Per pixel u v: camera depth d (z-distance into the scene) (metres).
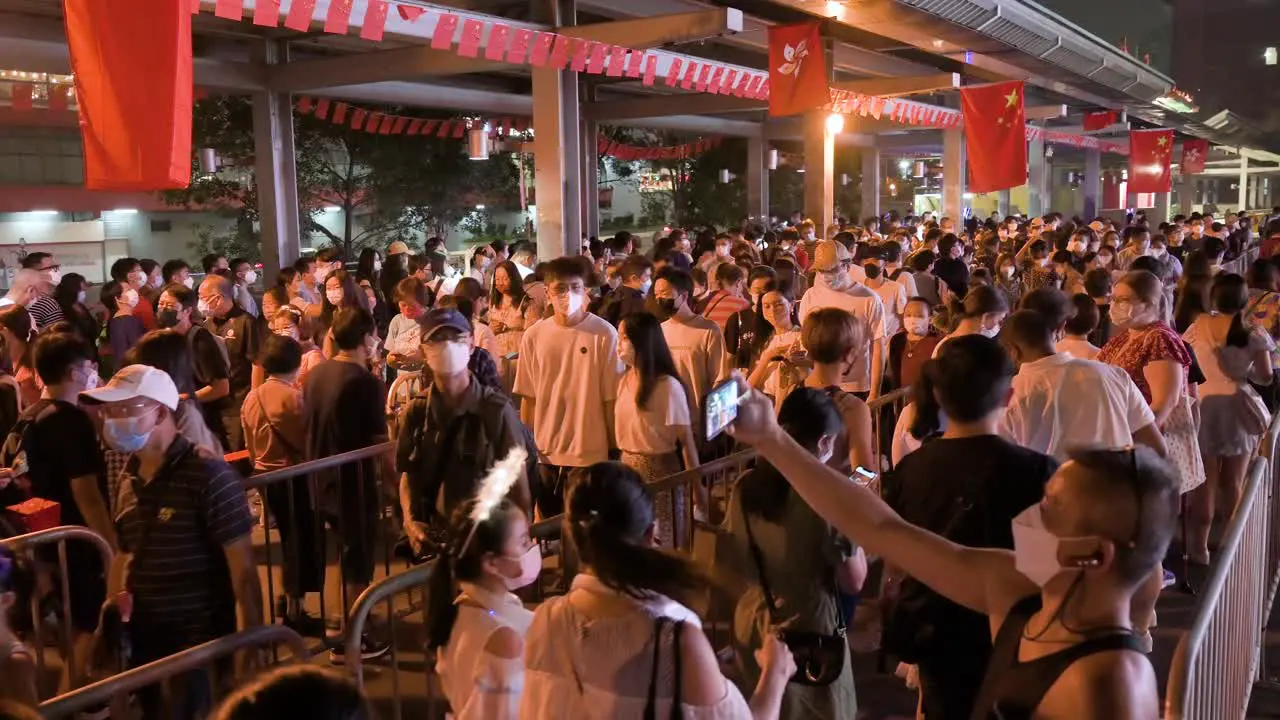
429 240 13.59
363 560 5.57
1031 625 2.01
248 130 21.39
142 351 4.69
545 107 12.43
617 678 2.22
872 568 6.40
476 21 8.91
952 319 6.95
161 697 3.70
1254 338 6.27
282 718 1.61
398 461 4.71
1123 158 47.56
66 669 4.50
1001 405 3.01
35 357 4.73
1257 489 4.35
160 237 32.47
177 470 3.70
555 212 12.55
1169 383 5.22
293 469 5.13
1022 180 14.91
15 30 11.98
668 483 4.64
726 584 3.44
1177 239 17.59
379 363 7.96
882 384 7.85
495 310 9.43
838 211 41.22
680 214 37.38
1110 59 20.38
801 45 11.82
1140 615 3.35
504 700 2.51
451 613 2.63
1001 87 14.91
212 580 3.76
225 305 8.56
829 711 3.35
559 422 5.85
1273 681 4.85
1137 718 1.88
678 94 21.58
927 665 2.92
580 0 13.54
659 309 7.02
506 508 2.60
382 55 14.00
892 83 16.66
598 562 2.27
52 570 4.68
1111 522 1.89
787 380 5.72
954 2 12.59
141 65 4.43
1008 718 2.00
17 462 4.69
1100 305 8.13
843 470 4.11
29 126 28.08
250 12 7.10
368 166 24.20
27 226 28.67
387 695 4.98
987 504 2.87
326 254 10.48
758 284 7.48
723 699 2.26
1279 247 15.09
